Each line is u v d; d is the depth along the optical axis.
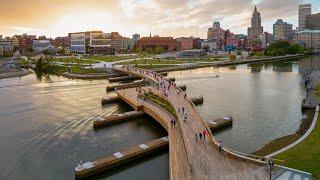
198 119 76.56
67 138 75.81
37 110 101.19
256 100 119.88
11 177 56.62
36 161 62.94
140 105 95.25
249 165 49.88
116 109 103.50
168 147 67.31
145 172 58.88
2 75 183.88
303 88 147.75
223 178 45.91
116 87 137.00
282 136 76.38
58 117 93.38
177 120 77.81
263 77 190.50
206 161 52.12
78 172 54.88
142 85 139.50
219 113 100.19
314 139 64.69
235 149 68.38
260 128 83.38
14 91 135.00
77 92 133.50
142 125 86.00
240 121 90.25
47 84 156.38
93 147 70.25
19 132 79.62
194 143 60.75
